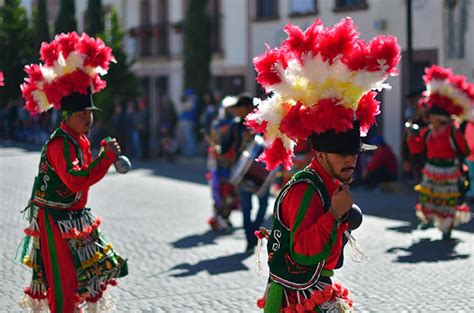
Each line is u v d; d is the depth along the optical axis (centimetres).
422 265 1551
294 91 724
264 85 737
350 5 3706
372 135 3088
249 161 1661
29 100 1088
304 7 3988
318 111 710
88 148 1085
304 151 1762
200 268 1552
